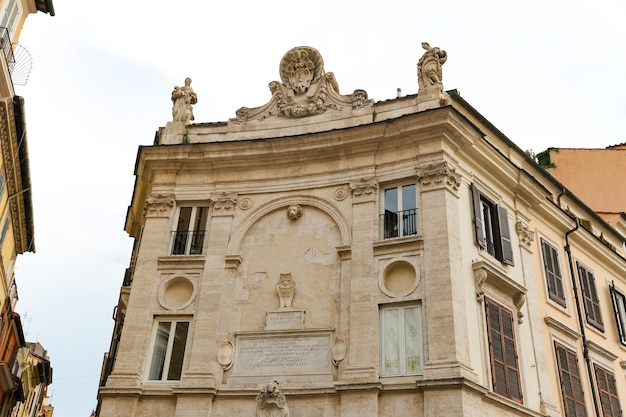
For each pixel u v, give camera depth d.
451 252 16.36
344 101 20.16
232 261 18.23
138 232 23.78
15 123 23.41
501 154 19.31
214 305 17.55
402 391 14.98
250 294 17.89
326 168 19.12
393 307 16.48
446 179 17.45
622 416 21.30
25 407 47.94
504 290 17.84
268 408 15.46
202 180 19.92
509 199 20.28
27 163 26.39
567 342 20.12
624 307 24.94
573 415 18.55
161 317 17.94
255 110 20.98
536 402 17.17
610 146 32.78
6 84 20.80
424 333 15.66
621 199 29.39
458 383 14.23
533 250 20.58
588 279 23.34
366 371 15.45
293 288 17.59
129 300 18.12
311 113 20.30
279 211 19.06
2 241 28.56
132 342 17.36
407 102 19.25
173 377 17.05
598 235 26.28
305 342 16.66
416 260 16.69
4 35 21.52
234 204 19.28
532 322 18.48
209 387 16.06
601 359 21.72
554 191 23.80
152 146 19.92
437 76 19.45
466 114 20.22
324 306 17.14
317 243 18.19
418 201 17.53
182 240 19.27
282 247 18.42
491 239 18.78
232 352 16.94
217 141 20.09
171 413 16.23
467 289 16.48
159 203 19.58
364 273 16.91
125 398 16.47
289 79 21.16
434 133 17.97
